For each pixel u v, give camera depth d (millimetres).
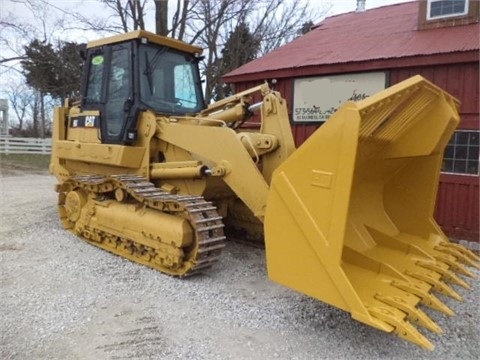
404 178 4504
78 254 5305
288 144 4598
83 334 3402
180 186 5281
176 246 4488
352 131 2902
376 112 3260
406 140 4051
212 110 5676
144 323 3600
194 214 4430
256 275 4766
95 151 5684
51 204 8531
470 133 6324
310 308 3930
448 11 7324
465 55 6098
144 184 5066
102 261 5062
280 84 8078
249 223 5859
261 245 5859
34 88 24812
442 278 3873
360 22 9664
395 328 2865
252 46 20406
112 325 3555
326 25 10328
